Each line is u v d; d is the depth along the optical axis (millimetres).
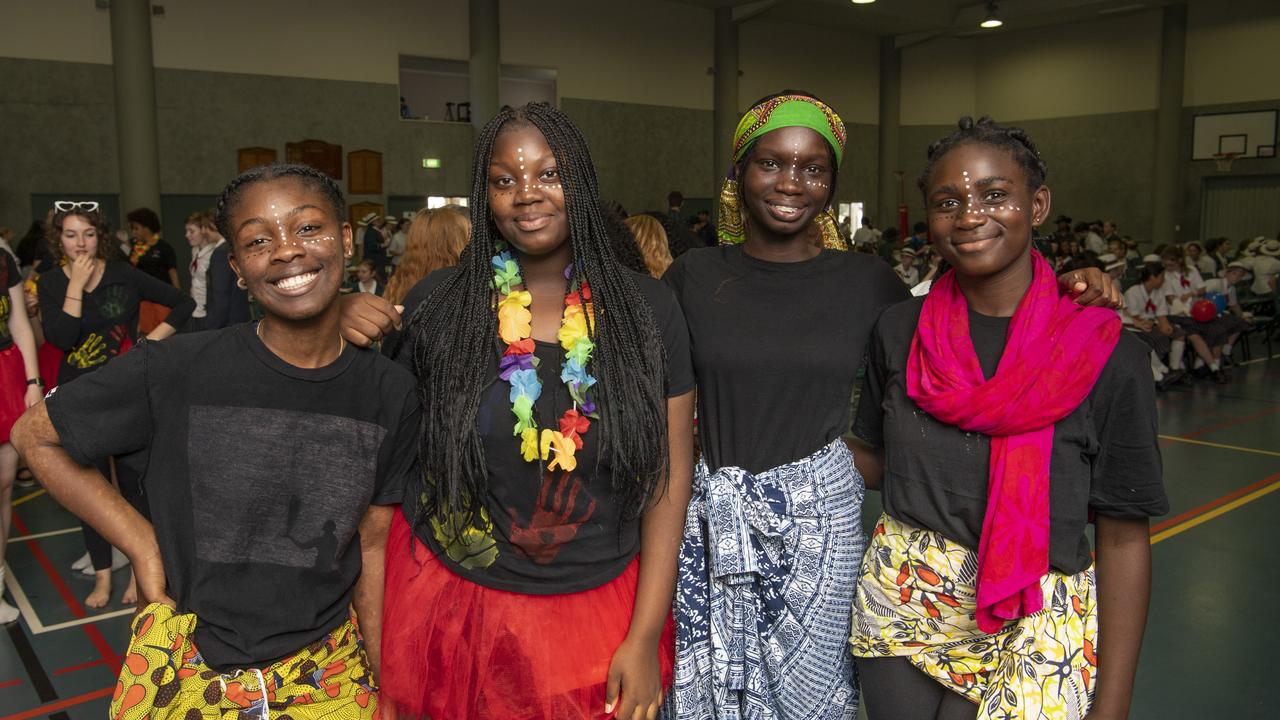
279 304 1389
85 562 4129
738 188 1863
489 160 1506
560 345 1512
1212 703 2898
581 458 1480
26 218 13445
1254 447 6582
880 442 1790
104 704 2943
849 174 21438
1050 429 1457
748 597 1715
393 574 1594
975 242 1489
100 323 3729
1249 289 12234
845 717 1746
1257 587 3902
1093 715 1469
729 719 1697
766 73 19875
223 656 1405
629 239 2256
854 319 1758
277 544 1442
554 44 17188
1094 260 11867
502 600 1501
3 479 3492
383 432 1513
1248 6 18016
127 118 13648
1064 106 20469
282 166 1418
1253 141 18188
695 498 1758
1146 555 1495
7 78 13148
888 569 1618
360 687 1527
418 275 2883
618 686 1501
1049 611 1473
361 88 15648
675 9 18500
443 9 16141
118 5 13438
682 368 1577
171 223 14359
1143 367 1443
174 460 1411
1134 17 19344
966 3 19672
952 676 1561
